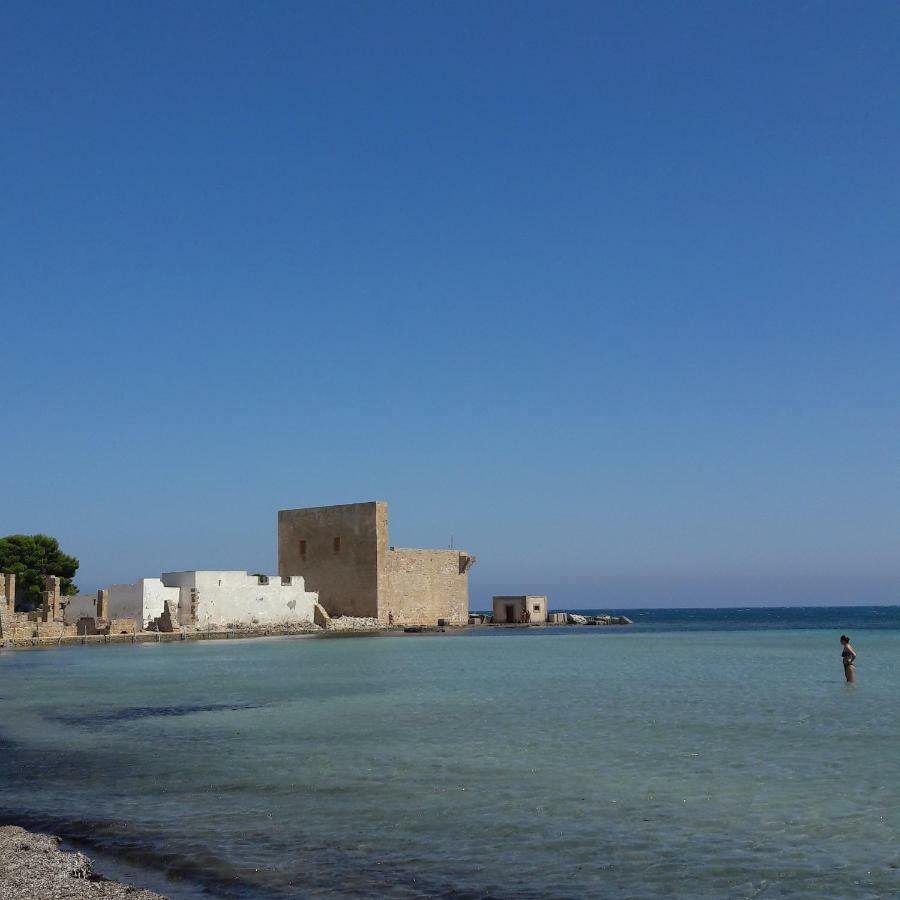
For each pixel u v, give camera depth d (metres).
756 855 14.41
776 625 132.62
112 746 24.45
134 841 15.43
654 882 13.31
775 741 23.84
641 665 50.44
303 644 73.56
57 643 72.12
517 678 42.66
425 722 27.91
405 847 14.99
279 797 18.33
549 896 12.79
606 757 21.91
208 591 85.94
